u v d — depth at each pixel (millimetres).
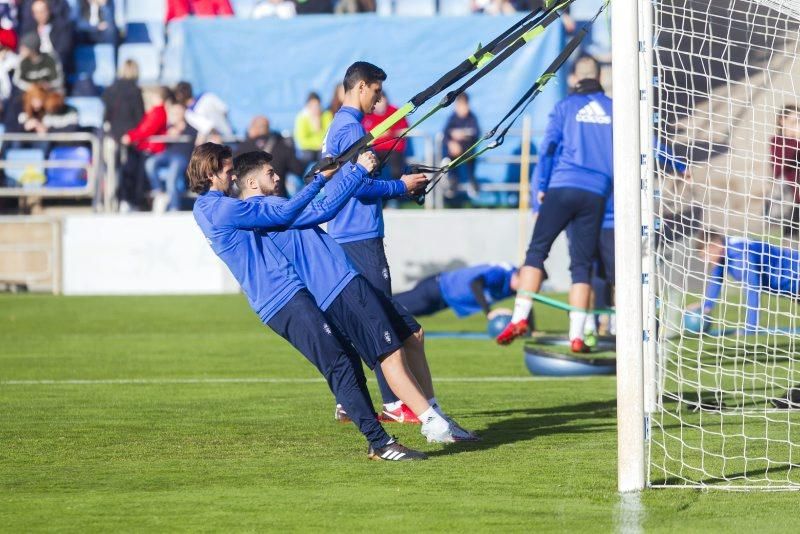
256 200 24172
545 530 17688
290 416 29562
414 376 25859
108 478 22000
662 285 26375
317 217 23359
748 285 28281
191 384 36188
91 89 78312
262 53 73500
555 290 67938
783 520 18281
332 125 26578
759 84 26656
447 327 55656
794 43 25766
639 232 20062
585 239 36812
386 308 25922
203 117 70438
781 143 26938
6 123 73875
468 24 72125
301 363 41500
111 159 71500
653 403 27016
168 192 70625
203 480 21734
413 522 18234
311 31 73125
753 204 40312
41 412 30547
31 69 74125
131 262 70000
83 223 70125
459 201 71062
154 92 77750
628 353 20281
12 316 58594
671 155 27297
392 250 68000
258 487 21031
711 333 47844
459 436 25641
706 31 25641
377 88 26672
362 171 23859
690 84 26922
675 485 20891
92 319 57281
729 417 28766
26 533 17844
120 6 85625
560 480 21328
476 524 18078
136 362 42031
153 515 18922
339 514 18828
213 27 73562
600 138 36031
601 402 31531
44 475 22344
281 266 23156
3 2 78250
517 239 67938
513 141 71125
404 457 23266
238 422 28656
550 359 37438
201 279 69875
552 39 70625
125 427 28031
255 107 73562
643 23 23906
